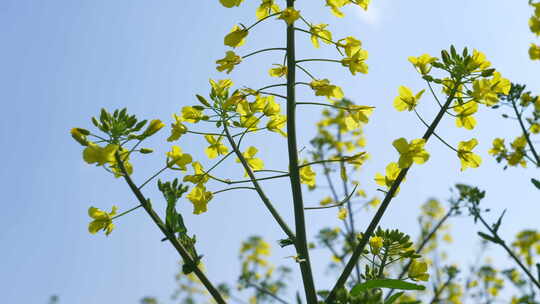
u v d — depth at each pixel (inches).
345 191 45.2
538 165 29.8
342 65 18.4
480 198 32.7
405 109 18.7
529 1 22.5
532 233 51.4
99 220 17.3
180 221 16.3
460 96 18.1
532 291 37.3
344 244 43.1
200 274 16.2
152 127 17.2
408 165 16.7
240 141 18.6
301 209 16.9
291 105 17.6
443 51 18.1
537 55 24.4
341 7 19.1
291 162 17.2
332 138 49.2
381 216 16.7
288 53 18.0
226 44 18.5
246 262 53.8
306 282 16.4
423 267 18.4
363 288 16.4
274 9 19.3
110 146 16.4
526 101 30.8
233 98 18.0
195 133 18.6
